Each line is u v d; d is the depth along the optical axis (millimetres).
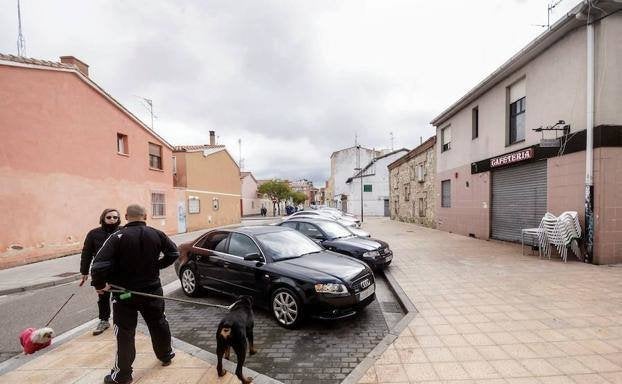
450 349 3814
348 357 3855
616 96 7762
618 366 3344
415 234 16094
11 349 4293
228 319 3316
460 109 15461
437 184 18625
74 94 12086
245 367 3631
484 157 13391
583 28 8258
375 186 42688
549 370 3301
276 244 5723
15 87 10117
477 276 7055
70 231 11773
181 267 6574
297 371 3549
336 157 54125
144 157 16750
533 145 10117
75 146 12086
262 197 58656
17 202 10039
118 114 14641
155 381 3314
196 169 23312
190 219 22344
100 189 13367
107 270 3051
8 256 9711
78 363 3748
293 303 4703
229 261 5664
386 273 7668
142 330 4719
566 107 8852
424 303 5434
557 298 5422
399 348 3879
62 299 6586
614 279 6441
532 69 10289
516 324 4445
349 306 4699
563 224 8148
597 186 7793
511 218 11727
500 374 3258
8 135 9898
